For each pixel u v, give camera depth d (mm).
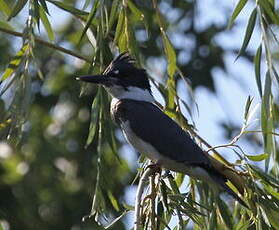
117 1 9289
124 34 9789
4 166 14852
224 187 9117
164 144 9742
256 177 8961
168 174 9539
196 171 9414
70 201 14578
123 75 10570
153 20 12000
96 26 10062
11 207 14484
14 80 8992
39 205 14625
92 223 14391
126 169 14484
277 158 9711
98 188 9461
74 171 14625
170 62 9852
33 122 14852
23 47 9141
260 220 8734
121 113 10266
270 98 9109
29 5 9211
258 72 9211
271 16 9305
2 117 10109
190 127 9875
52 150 14711
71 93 14805
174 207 8859
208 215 9398
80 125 14680
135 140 10086
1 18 13992
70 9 9664
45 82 14781
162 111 10219
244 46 9273
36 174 14805
